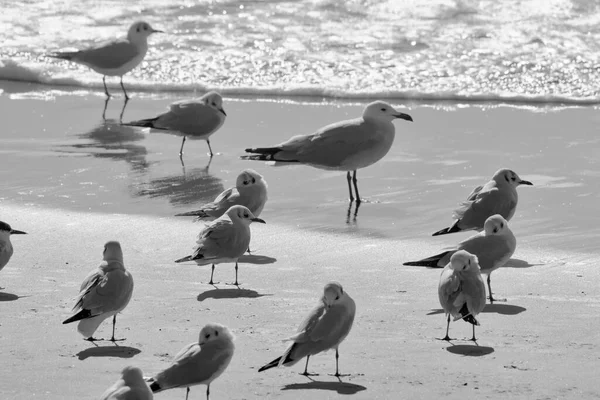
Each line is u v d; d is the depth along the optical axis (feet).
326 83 84.02
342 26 98.89
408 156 64.59
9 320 37.88
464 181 58.95
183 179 60.34
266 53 91.97
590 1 103.09
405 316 39.06
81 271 44.39
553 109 76.54
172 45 94.68
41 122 74.02
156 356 34.32
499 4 103.96
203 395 31.45
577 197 55.31
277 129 71.77
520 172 60.18
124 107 79.46
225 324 37.81
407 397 31.09
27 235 49.67
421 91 81.15
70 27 100.48
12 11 104.94
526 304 40.42
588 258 46.16
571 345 35.73
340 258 46.80
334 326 32.50
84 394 30.89
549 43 92.27
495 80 83.71
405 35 95.86
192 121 66.03
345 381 32.45
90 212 53.67
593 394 31.27
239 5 106.32
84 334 35.42
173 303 40.37
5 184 58.44
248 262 46.21
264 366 31.89
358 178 60.80
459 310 35.58
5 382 31.83
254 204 49.29
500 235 41.22
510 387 31.83
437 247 48.34
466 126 71.82
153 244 48.65
